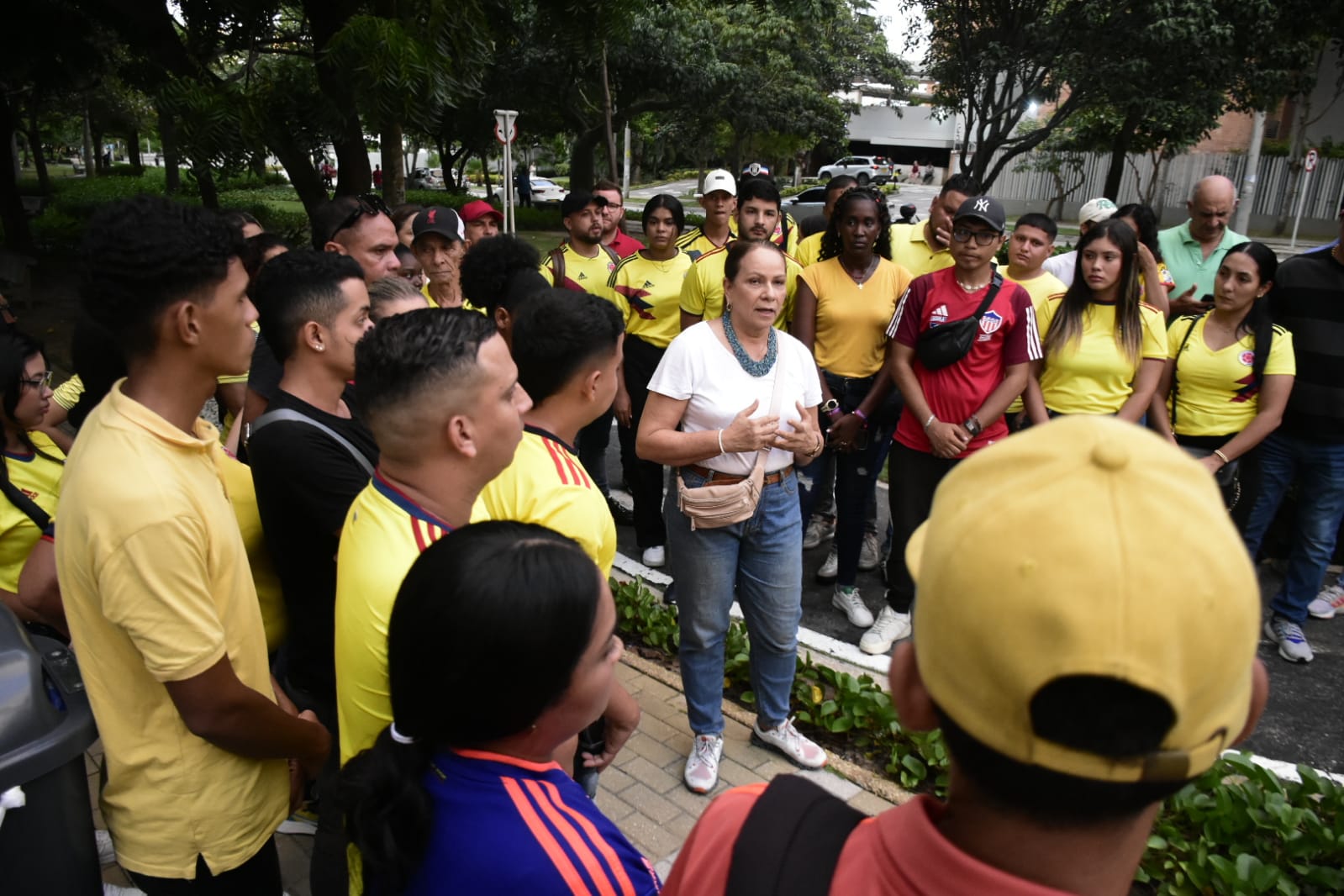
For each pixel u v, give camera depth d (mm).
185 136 8266
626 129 27594
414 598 1135
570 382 1970
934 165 58438
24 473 2607
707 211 5727
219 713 1591
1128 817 677
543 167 56969
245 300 1616
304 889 2494
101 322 1561
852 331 4262
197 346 1572
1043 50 12734
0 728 1510
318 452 2035
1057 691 621
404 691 1152
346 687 1512
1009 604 632
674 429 2883
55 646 1893
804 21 14375
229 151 8336
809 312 4336
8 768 1493
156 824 1667
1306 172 20547
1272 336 3943
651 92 22703
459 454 1560
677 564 2934
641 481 4766
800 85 25297
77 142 63719
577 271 5133
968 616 660
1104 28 12094
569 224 5152
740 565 3012
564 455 1914
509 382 1582
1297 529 4082
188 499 1561
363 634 1474
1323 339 3861
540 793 1195
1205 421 4168
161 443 1557
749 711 3484
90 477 1512
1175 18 11172
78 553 1529
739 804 923
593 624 1183
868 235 4203
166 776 1650
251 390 2756
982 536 659
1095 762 631
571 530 1777
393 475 1594
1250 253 3908
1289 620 4168
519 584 1110
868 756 3287
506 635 1094
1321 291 3867
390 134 10680
